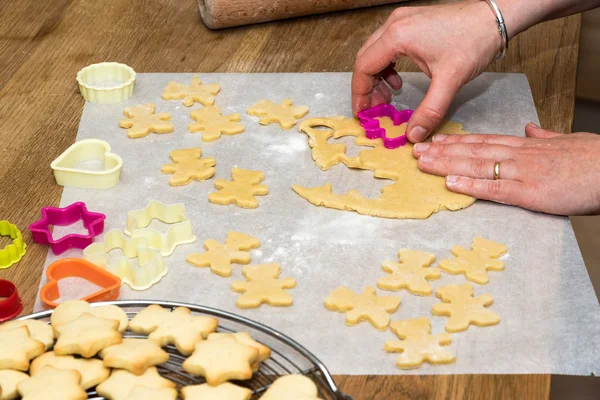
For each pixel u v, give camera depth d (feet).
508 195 4.20
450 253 3.94
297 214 4.17
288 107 4.96
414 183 4.37
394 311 3.59
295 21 5.87
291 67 5.38
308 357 3.09
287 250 3.93
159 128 4.74
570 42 5.71
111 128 4.76
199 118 4.83
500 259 3.92
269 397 2.91
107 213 4.12
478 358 3.36
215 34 5.71
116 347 3.11
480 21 4.50
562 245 4.02
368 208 4.18
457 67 4.42
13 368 3.06
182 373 3.17
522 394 3.20
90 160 4.56
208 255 3.84
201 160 4.50
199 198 4.27
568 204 4.12
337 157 4.57
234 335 3.22
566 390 4.12
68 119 4.82
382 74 4.90
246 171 4.44
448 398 3.17
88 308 3.32
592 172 4.09
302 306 3.60
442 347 3.38
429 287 3.70
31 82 5.14
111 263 3.81
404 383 3.23
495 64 5.47
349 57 5.49
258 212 4.18
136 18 5.86
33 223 4.02
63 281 3.72
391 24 4.54
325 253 3.92
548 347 3.42
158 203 4.09
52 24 5.75
